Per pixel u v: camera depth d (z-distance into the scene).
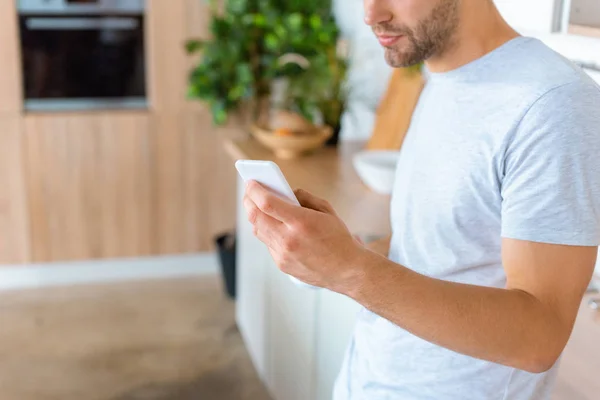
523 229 0.90
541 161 0.89
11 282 3.51
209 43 3.21
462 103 1.04
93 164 3.42
